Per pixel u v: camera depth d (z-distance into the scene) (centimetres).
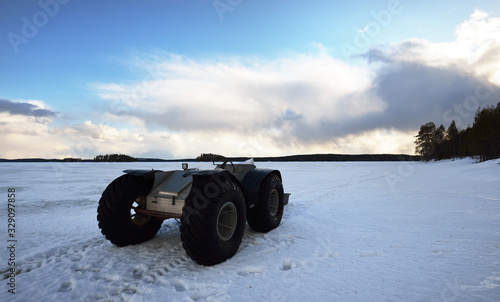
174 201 334
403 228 434
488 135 3578
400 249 331
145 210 351
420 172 2444
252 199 399
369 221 493
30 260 324
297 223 484
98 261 313
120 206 346
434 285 231
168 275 271
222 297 222
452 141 5934
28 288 251
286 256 318
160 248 354
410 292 221
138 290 242
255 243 371
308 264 292
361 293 222
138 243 375
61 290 249
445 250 321
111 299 230
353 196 874
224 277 262
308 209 630
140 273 280
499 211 544
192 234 273
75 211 668
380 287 232
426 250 324
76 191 1090
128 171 370
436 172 2316
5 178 1795
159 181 374
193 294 231
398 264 283
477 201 684
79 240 401
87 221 541
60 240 404
